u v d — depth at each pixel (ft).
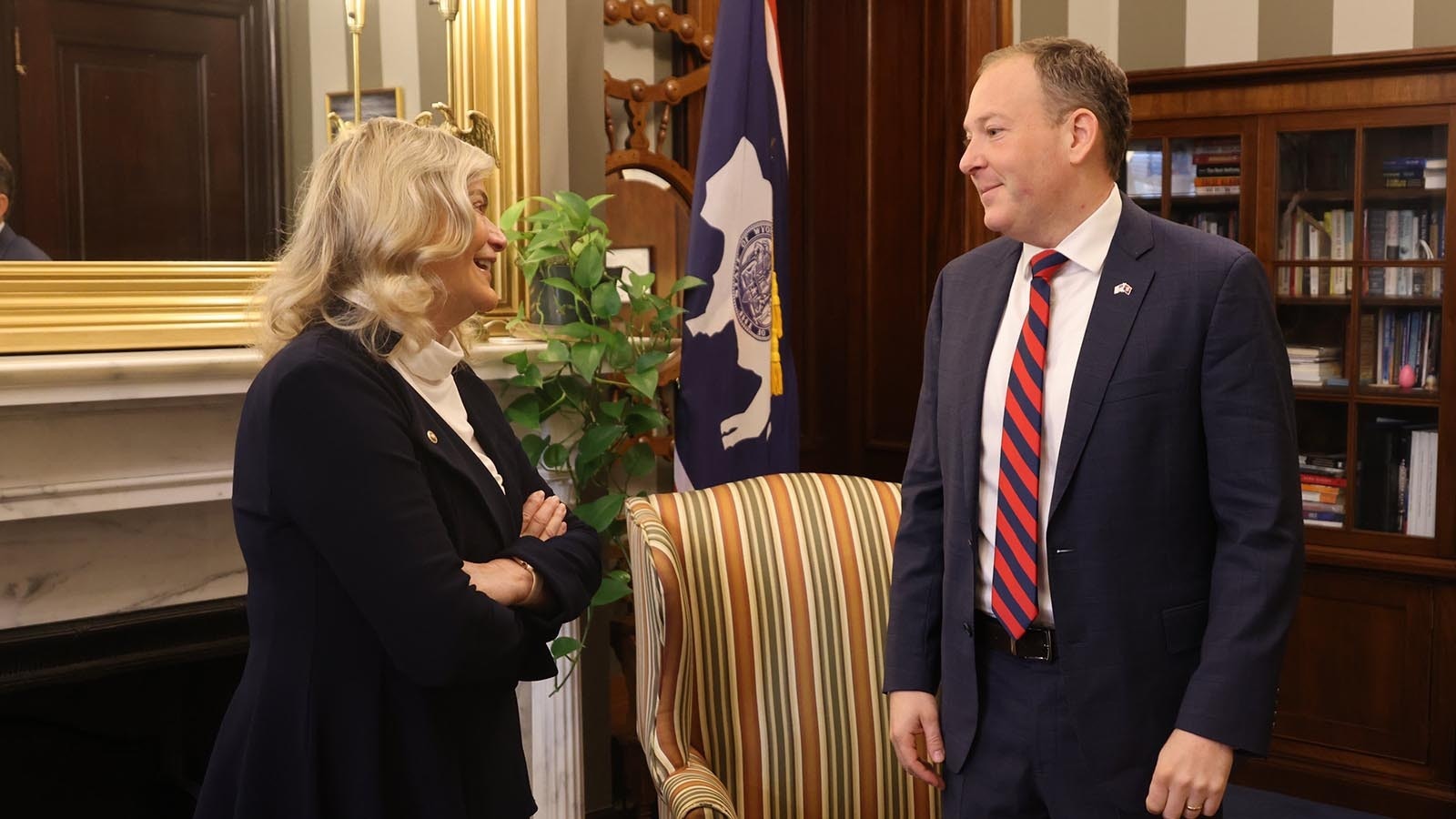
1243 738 5.06
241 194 8.22
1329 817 12.42
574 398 9.09
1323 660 12.85
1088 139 5.47
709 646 6.97
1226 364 5.30
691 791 6.04
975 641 5.87
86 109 7.56
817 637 7.20
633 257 12.31
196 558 7.95
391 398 4.93
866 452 15.40
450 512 5.12
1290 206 12.75
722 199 9.68
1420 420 12.43
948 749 5.94
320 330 4.91
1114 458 5.38
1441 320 12.10
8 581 7.27
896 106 14.65
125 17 7.69
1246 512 5.26
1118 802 5.43
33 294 7.32
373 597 4.64
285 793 4.72
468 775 5.08
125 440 7.29
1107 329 5.47
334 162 5.11
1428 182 12.08
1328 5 13.25
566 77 9.80
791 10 14.79
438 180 5.05
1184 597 5.47
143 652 7.75
